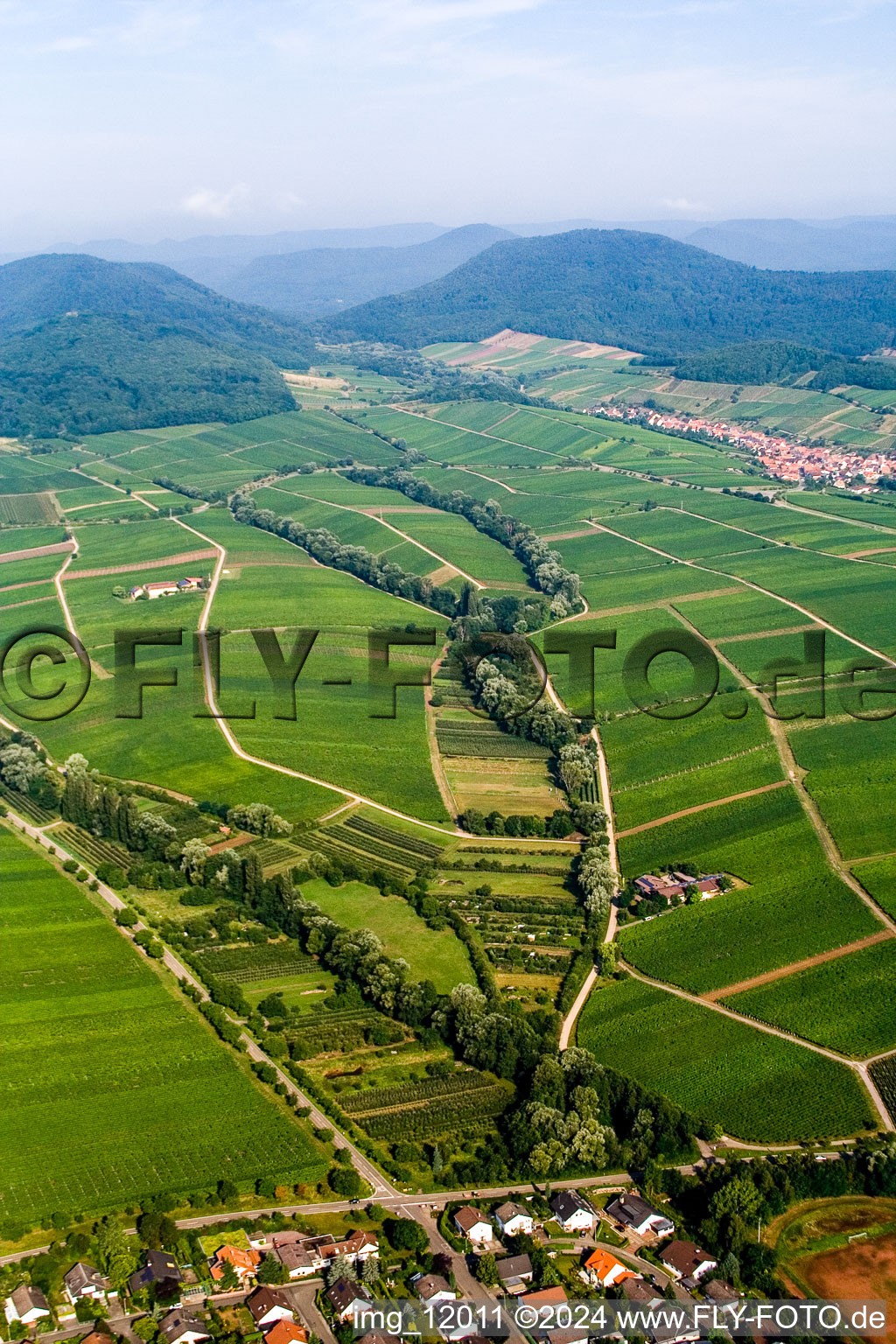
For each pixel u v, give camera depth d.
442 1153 135.50
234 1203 128.25
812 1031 158.62
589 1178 134.12
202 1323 111.38
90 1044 155.25
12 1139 137.25
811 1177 130.12
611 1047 156.62
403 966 169.38
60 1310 112.88
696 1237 124.25
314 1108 144.62
